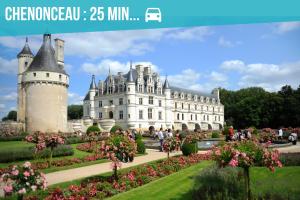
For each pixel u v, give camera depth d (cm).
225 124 11681
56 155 2717
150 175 1836
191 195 1252
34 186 1087
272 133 4175
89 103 9700
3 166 2214
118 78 9025
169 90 9788
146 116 8938
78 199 1344
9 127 5738
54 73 5738
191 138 2888
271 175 1555
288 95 9962
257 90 13875
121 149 1656
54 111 5697
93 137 4303
